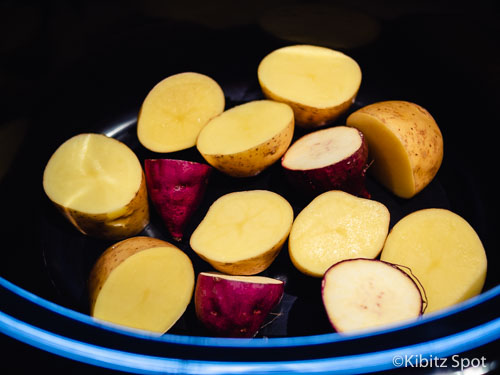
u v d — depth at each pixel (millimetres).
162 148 344
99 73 409
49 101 393
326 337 261
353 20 416
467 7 417
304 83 348
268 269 312
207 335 290
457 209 337
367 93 401
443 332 255
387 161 327
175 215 321
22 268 319
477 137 370
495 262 313
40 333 261
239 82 415
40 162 367
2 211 343
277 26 424
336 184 316
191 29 431
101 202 303
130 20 428
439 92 393
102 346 259
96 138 325
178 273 292
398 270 272
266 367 250
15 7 407
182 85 354
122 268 282
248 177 350
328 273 274
